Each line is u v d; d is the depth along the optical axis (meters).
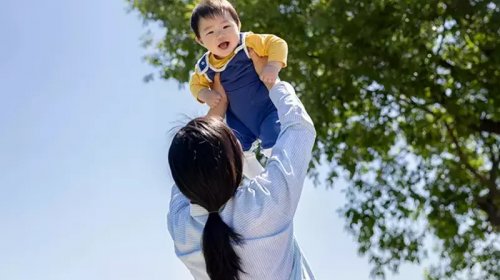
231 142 3.00
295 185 3.01
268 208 2.96
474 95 13.80
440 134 15.20
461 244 15.68
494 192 14.99
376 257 15.27
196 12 3.86
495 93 13.62
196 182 2.93
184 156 2.94
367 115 14.72
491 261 15.94
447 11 12.78
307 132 3.12
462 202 15.23
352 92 13.81
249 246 2.94
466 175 15.51
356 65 13.36
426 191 15.38
